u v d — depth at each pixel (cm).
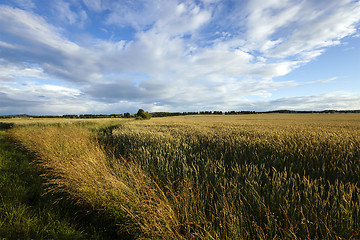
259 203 241
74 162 405
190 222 217
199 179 344
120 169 394
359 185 286
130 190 284
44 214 295
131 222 255
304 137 638
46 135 861
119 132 1032
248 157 468
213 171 361
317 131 944
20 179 456
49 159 528
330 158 410
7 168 531
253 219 222
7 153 726
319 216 207
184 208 241
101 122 2672
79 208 321
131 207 260
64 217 291
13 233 240
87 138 851
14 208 298
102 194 297
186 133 928
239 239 187
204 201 277
